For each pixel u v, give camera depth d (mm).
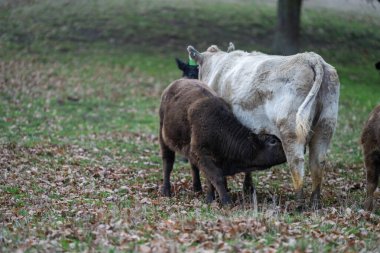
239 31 37906
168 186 13516
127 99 26656
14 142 18453
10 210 11320
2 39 35312
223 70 13492
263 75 11938
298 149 11312
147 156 17906
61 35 36406
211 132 11812
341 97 27719
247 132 11727
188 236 9234
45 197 12352
